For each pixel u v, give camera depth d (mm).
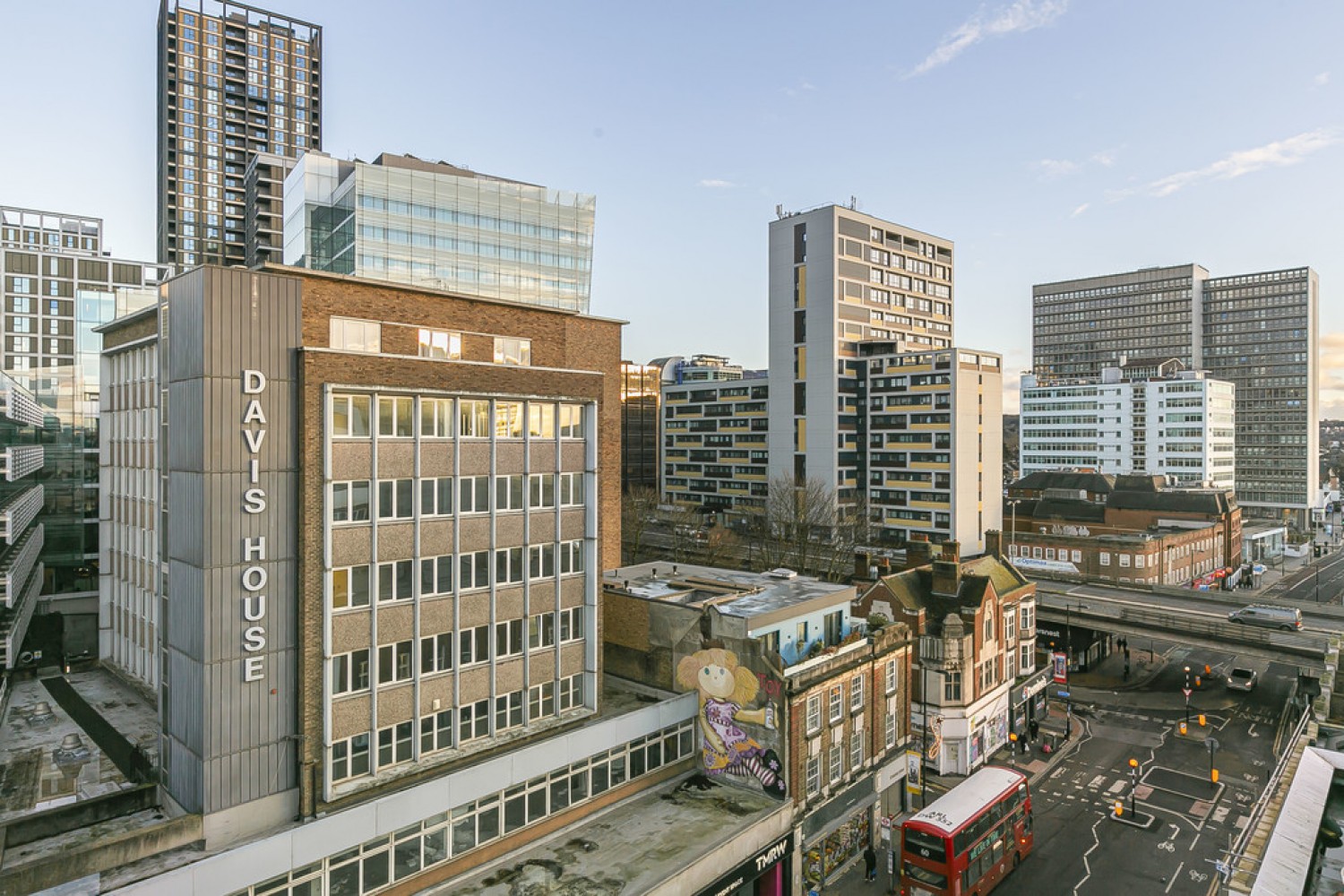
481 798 28531
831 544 104375
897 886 37094
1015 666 57469
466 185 97688
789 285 128125
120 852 22828
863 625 45406
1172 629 65562
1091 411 174500
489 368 30781
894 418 119625
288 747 26062
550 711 33219
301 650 25938
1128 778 49812
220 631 24625
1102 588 84062
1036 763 52219
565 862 28891
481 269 98750
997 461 120250
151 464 34688
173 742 26234
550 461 33188
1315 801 27016
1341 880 23906
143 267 91562
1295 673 73438
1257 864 24109
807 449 125625
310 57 182875
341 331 30047
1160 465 164250
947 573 54500
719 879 29906
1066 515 120625
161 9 171250
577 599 34375
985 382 117188
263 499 25469
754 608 38375
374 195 91000
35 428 59312
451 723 29719
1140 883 37406
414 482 28516
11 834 23922
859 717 40219
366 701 27344
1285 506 195750
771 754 34500
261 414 25328
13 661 40188
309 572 26016
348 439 26812
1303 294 196125
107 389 39594
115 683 37719
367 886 25500
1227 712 62594
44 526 62500
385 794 27344
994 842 36688
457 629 29734
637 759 34781
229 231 171500
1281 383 199000
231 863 22438
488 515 30859
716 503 150125
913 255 136375
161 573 27062
